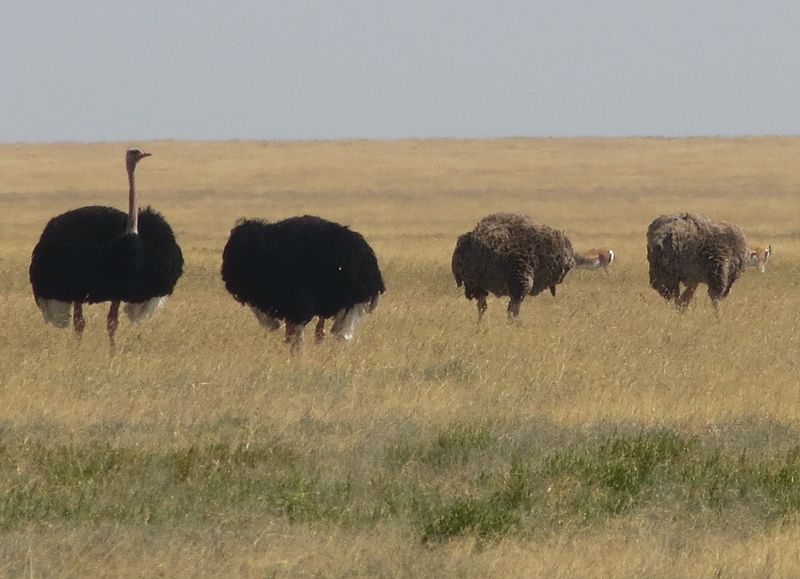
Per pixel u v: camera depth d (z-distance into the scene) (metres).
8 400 43.00
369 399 44.25
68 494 32.41
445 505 32.16
